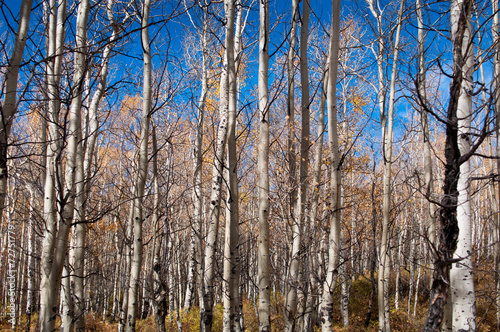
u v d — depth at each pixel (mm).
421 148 15516
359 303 18594
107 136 11742
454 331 4004
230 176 5672
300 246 5508
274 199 6203
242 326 9703
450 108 3662
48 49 5133
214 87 11758
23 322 15578
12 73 3588
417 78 3791
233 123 5719
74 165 4848
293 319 5207
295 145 6270
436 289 4062
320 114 6426
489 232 13688
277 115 7719
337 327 14922
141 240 6273
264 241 4555
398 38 8203
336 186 4852
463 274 4016
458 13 4094
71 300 5242
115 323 16094
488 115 3377
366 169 10977
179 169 11992
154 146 8289
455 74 3623
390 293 18484
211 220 6539
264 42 4988
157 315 8117
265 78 4949
